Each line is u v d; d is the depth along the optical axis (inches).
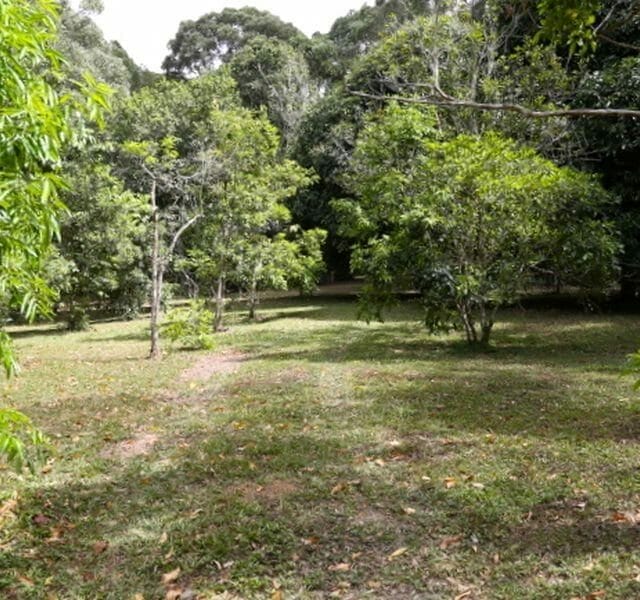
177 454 193.2
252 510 148.6
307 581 117.0
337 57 1248.8
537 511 143.6
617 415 219.1
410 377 302.7
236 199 563.8
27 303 91.4
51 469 181.3
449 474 168.1
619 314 559.5
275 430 217.9
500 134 433.7
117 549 132.0
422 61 510.3
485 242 373.1
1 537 138.2
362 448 194.5
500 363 337.1
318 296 946.1
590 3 160.7
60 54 89.4
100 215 597.0
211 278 605.6
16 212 83.8
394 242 385.4
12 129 81.0
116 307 738.2
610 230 384.2
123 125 581.3
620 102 463.8
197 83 601.3
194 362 385.7
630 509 141.8
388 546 130.5
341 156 751.1
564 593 109.1
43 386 312.2
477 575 117.5
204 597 112.7
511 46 554.9
